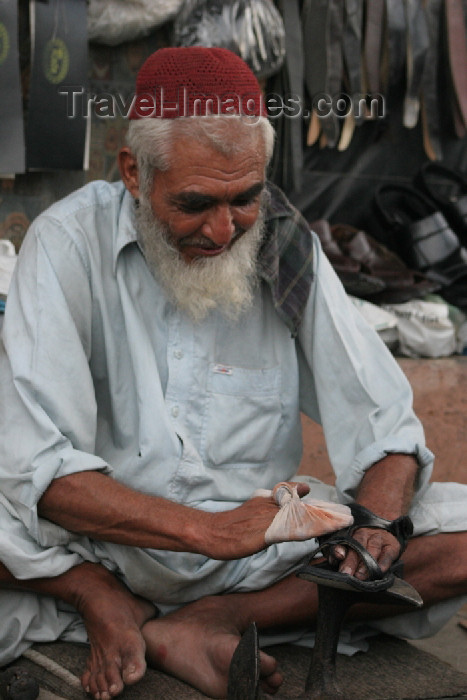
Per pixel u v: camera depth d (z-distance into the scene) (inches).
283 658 76.3
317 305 80.9
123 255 75.3
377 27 210.7
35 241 74.7
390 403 80.3
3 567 71.3
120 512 67.7
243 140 65.6
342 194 228.8
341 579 60.0
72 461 69.1
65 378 71.9
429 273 220.2
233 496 78.5
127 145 71.3
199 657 68.1
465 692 71.9
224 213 67.4
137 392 74.6
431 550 77.0
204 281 70.4
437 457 141.6
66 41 164.1
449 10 218.1
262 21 186.4
